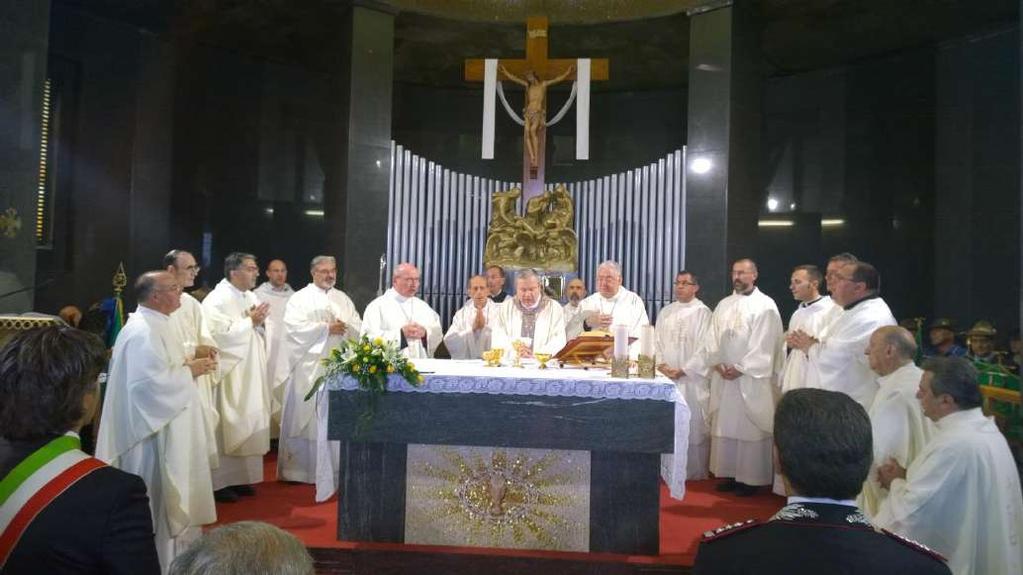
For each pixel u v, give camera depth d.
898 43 9.98
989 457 3.31
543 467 4.91
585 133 8.47
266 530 1.39
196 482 4.71
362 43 9.35
